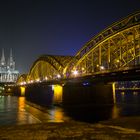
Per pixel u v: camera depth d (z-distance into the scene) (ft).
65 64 399.44
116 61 254.06
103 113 239.91
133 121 124.57
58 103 341.21
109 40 245.65
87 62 298.97
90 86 338.54
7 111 280.10
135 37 229.25
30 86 584.40
